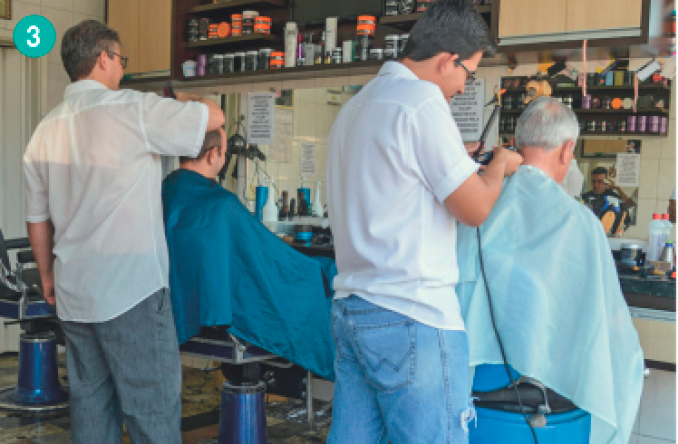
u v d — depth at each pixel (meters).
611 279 1.60
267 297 2.47
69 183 2.11
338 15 3.64
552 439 1.60
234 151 4.11
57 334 3.45
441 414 1.31
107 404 2.25
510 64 3.06
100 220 2.04
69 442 2.89
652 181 2.75
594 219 1.59
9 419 3.15
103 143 2.02
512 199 1.68
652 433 2.75
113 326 2.06
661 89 2.73
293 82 3.83
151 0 4.16
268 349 2.48
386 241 1.32
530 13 2.81
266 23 3.77
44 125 2.16
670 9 2.75
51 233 2.35
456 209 1.31
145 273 2.07
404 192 1.31
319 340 2.60
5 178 4.45
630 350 1.61
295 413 3.37
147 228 2.08
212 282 2.34
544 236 1.61
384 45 3.52
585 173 2.90
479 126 3.16
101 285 2.05
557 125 1.69
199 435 3.05
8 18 4.27
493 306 1.63
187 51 4.14
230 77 3.92
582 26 2.69
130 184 2.04
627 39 2.59
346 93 3.60
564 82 2.94
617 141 2.83
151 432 2.12
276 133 3.91
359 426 1.42
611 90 2.84
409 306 1.31
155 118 2.03
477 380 1.69
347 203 1.39
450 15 1.40
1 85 4.40
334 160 1.46
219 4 3.92
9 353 4.55
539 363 1.58
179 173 2.52
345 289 1.41
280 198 3.87
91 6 4.67
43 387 3.35
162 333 2.12
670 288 2.15
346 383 1.43
